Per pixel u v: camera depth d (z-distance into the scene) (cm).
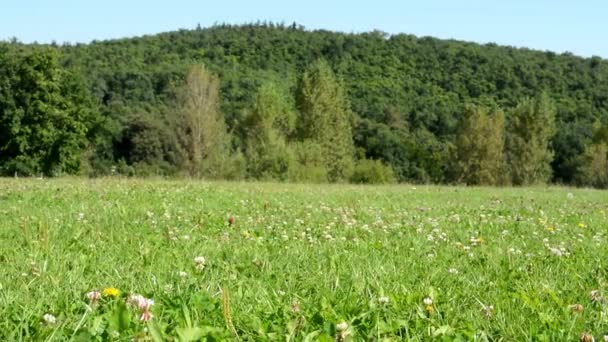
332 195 2039
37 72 4844
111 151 6041
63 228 902
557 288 609
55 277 552
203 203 1469
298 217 1218
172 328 394
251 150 4684
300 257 732
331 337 388
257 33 11712
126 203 1383
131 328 385
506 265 734
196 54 10506
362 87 9581
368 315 446
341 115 5778
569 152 6750
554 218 1402
